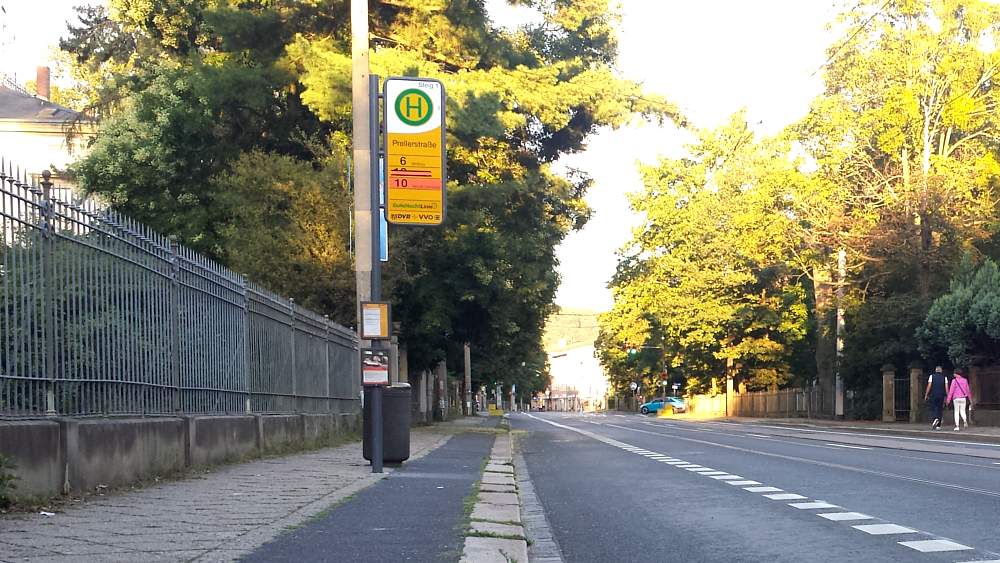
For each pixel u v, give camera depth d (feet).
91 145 97.60
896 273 119.14
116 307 32.58
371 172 41.45
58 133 134.92
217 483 34.04
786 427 113.29
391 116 41.39
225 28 86.69
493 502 30.94
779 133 132.98
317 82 78.59
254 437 46.78
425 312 98.07
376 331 40.60
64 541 20.58
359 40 53.62
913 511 28.35
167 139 89.66
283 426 52.16
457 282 96.48
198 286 40.91
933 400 89.86
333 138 84.02
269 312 52.49
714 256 166.30
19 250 26.84
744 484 37.35
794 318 167.12
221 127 93.76
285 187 76.28
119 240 33.09
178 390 38.19
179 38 101.19
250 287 48.96
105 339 31.63
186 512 25.93
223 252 84.17
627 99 97.71
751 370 179.22
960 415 87.04
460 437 81.15
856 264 125.80
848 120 119.85
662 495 34.63
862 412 128.47
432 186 41.27
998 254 120.78
